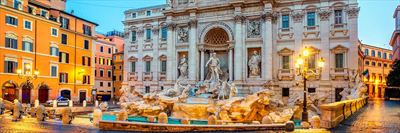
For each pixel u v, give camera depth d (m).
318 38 50.00
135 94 53.28
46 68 59.69
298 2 51.28
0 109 35.47
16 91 54.06
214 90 48.47
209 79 54.97
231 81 53.84
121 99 55.12
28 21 56.31
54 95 61.25
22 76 49.81
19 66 54.38
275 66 52.53
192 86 54.97
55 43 61.97
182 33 60.16
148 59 64.69
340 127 21.59
